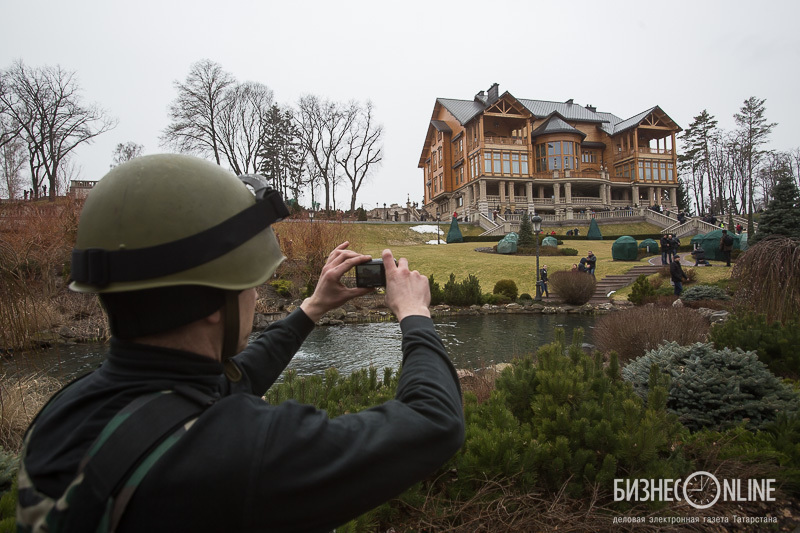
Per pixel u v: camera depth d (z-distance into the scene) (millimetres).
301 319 1364
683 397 4043
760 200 69312
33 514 687
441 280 24438
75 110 40750
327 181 55188
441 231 44969
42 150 40125
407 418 829
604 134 62625
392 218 63031
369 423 830
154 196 797
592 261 23453
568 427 2762
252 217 887
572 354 4539
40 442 764
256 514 680
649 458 2619
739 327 6230
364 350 10883
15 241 11109
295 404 836
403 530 2281
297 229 20109
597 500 2512
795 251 6332
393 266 1210
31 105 39250
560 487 2545
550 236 35031
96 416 736
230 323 859
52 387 5270
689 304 15555
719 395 3900
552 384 3156
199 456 685
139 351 812
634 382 4652
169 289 785
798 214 21109
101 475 664
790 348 5461
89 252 776
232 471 675
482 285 23781
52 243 13070
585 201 56125
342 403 3375
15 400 4262
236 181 936
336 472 717
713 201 67688
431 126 66188
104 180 859
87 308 12773
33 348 4516
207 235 800
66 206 15219
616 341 7656
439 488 2570
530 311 19016
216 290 830
